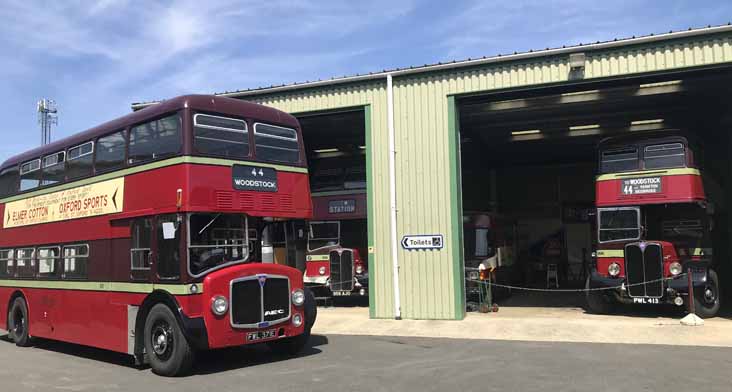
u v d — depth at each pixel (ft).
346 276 59.31
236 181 31.42
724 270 57.98
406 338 39.99
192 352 29.17
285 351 34.60
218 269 30.09
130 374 30.66
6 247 46.60
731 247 57.82
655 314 47.57
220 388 26.32
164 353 29.63
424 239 46.57
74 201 38.19
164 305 29.89
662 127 61.87
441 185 46.39
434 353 33.73
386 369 29.30
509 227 70.08
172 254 29.66
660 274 44.86
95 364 34.40
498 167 91.20
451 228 45.85
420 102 47.42
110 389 26.89
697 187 46.06
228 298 29.68
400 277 47.14
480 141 69.51
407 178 47.39
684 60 40.34
